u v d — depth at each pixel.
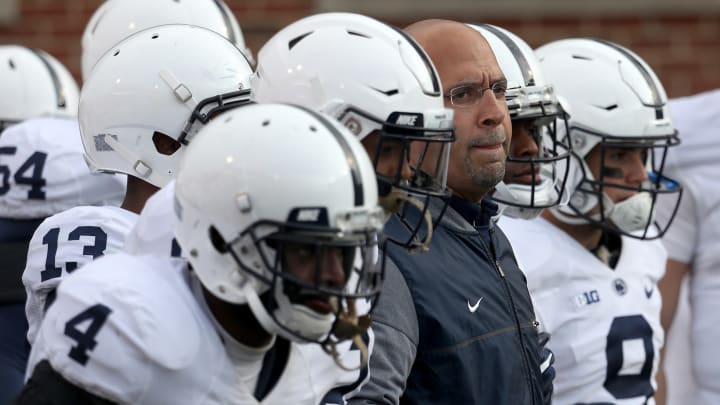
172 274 8.12
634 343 13.04
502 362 10.12
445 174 9.70
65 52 23.52
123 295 7.84
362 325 8.09
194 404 7.92
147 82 10.45
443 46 10.52
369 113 9.39
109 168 10.58
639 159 13.24
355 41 9.59
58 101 16.30
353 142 8.12
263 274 7.90
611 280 13.14
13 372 11.80
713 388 15.42
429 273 9.94
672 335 16.17
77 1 23.45
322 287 7.82
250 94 10.57
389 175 9.47
